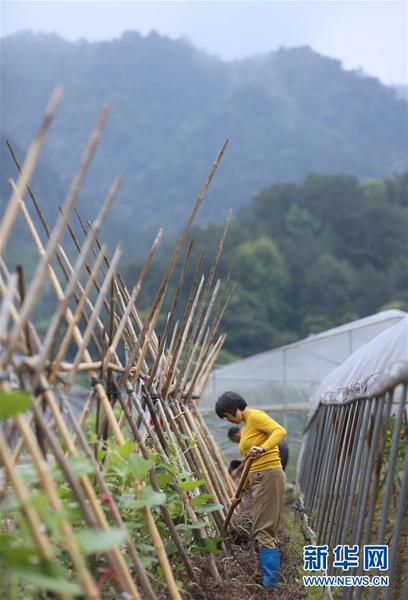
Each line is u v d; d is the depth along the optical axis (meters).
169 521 9.74
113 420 8.74
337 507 13.29
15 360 6.95
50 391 7.39
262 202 120.38
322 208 116.56
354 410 13.16
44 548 6.16
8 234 6.44
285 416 35.19
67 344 7.62
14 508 7.07
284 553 14.41
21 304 7.34
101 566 8.16
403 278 104.94
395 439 9.32
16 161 9.42
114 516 7.70
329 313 98.88
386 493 9.45
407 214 117.44
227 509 14.56
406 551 15.15
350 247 113.44
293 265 103.81
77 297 9.33
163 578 9.13
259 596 11.74
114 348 9.01
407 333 11.97
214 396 35.38
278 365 35.78
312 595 12.17
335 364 35.53
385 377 9.28
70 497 7.81
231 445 31.78
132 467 8.46
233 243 109.31
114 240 148.50
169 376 12.55
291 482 30.16
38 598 7.35
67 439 7.33
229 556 12.61
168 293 85.94
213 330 16.05
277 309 96.88
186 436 12.60
